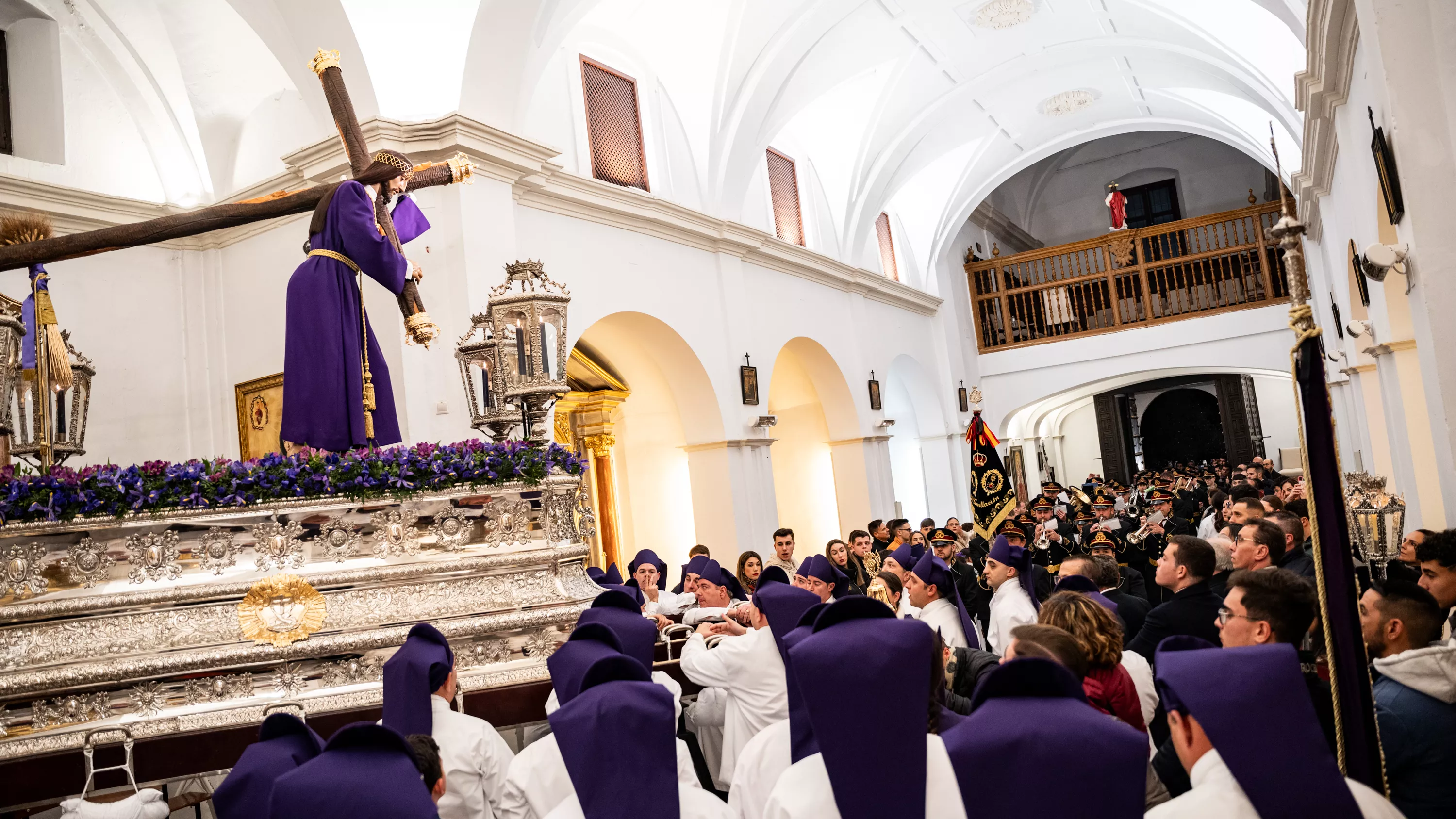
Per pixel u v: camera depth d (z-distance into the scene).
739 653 4.17
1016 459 23.53
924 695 2.40
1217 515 9.64
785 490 17.67
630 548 14.47
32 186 8.70
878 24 13.55
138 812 3.85
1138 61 16.11
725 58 12.28
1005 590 5.61
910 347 18.91
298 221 9.19
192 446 9.57
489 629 5.11
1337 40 7.19
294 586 4.90
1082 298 21.47
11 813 5.14
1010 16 14.27
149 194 9.76
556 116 10.77
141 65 9.51
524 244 9.75
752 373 13.05
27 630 4.54
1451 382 5.43
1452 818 2.79
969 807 2.06
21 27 9.33
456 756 3.57
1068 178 27.06
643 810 2.62
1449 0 5.47
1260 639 3.10
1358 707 2.47
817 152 16.05
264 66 9.71
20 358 5.46
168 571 4.79
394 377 8.36
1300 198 13.04
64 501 4.62
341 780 2.34
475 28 8.68
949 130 17.17
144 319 9.43
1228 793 2.05
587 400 13.72
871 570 9.56
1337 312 12.38
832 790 2.39
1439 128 5.47
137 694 4.61
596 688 2.79
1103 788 2.02
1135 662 3.93
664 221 11.69
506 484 5.45
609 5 11.27
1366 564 6.63
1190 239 25.59
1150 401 29.94
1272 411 27.22
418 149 8.65
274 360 9.33
